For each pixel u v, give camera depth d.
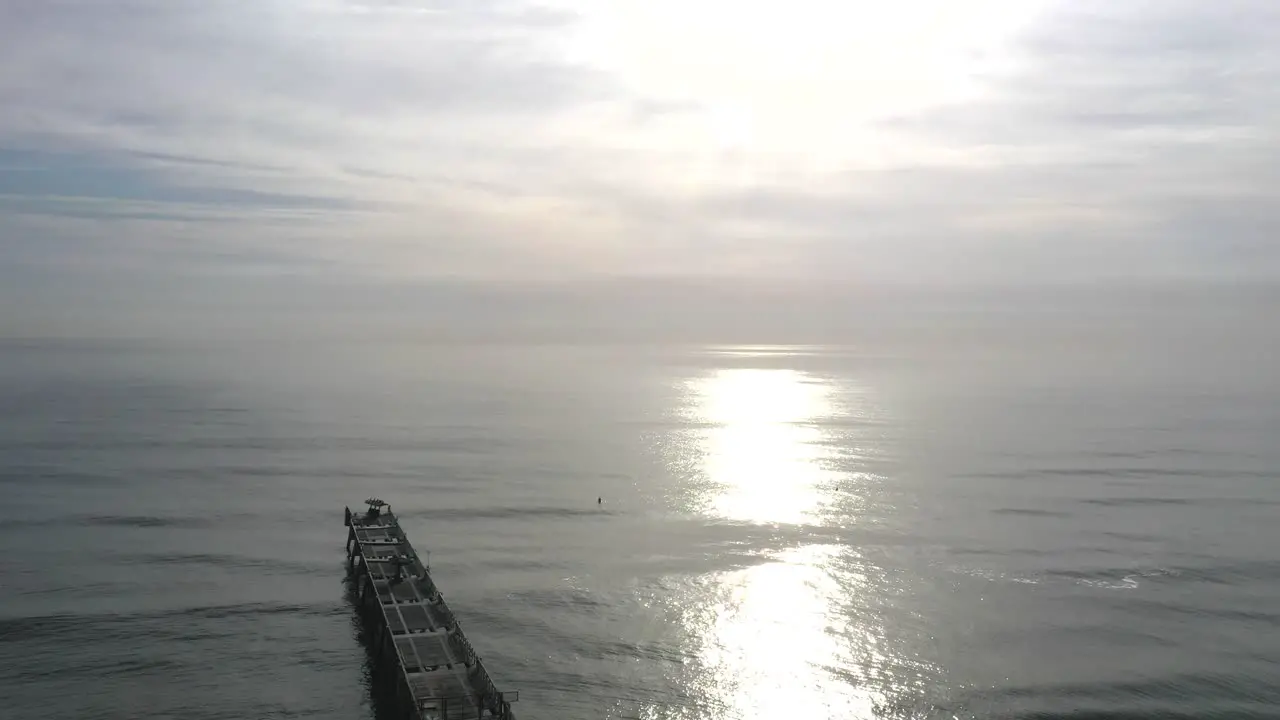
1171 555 97.56
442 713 49.84
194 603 80.31
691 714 62.12
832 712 62.66
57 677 65.31
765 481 137.12
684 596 84.00
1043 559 96.06
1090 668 69.12
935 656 71.50
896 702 64.12
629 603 82.00
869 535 105.62
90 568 89.38
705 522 111.44
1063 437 183.62
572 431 190.38
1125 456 159.75
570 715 61.22
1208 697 64.31
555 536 104.38
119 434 173.38
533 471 143.38
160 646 71.00
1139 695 64.69
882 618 79.12
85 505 114.44
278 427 187.50
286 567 90.88
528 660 69.50
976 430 193.75
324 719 60.31
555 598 82.94
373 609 73.94
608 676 67.19
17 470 136.25
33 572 87.88
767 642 73.81
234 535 102.19
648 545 100.81
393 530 88.38
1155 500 123.88
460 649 59.38
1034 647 72.94
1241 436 183.12
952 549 99.75
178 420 195.62
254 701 62.56
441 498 122.81
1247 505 120.81
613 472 143.62
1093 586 87.44
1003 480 138.00
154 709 61.06
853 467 149.50
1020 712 62.28
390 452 159.12
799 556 97.00
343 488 127.88
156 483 128.25
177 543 98.44
